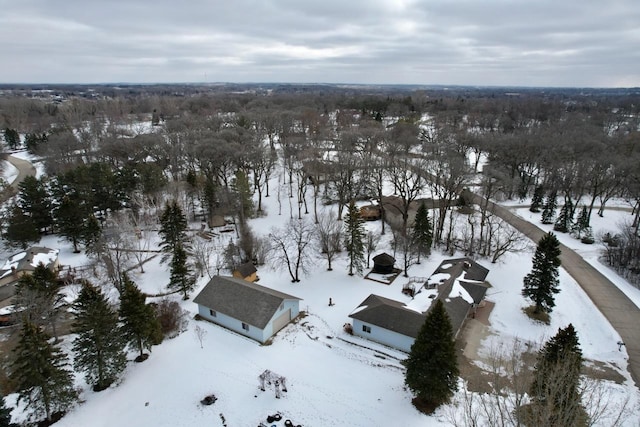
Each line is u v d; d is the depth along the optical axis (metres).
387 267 50.75
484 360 35.88
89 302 31.50
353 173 74.31
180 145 83.00
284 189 81.81
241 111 143.62
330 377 33.75
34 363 27.88
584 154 71.38
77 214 56.75
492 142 78.56
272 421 29.19
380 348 37.47
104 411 30.55
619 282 48.22
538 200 70.56
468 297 41.09
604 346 37.94
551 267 40.50
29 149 114.88
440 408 30.31
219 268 50.84
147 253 56.38
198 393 32.06
